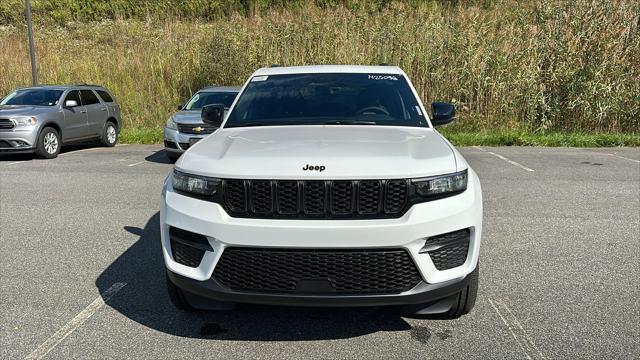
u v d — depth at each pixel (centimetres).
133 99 1822
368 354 313
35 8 3222
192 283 314
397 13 1853
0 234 577
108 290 415
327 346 323
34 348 322
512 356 309
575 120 1496
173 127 1073
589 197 741
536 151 1233
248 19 2042
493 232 571
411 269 300
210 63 1780
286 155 315
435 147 346
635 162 1055
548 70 1493
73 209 691
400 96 453
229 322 357
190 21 2909
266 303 302
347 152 318
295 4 2792
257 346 324
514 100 1496
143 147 1431
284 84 475
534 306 379
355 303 297
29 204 723
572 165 1023
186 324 355
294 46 1748
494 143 1349
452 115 459
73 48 2338
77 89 1341
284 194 299
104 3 3212
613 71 1444
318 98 450
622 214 647
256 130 400
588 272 448
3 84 1912
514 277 437
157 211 678
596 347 318
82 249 521
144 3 3178
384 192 297
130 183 874
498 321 355
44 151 1177
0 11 3191
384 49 1667
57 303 390
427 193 303
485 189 797
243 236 296
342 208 298
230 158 320
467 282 317
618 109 1441
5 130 1133
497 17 1714
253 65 1755
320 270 295
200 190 314
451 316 359
